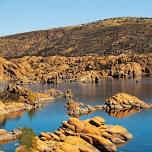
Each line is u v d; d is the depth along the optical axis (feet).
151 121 334.44
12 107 407.03
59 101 486.38
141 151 236.02
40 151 215.10
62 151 213.25
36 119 354.95
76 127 253.24
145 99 486.38
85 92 588.91
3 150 239.09
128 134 264.93
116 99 423.64
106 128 260.21
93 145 236.02
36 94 497.87
